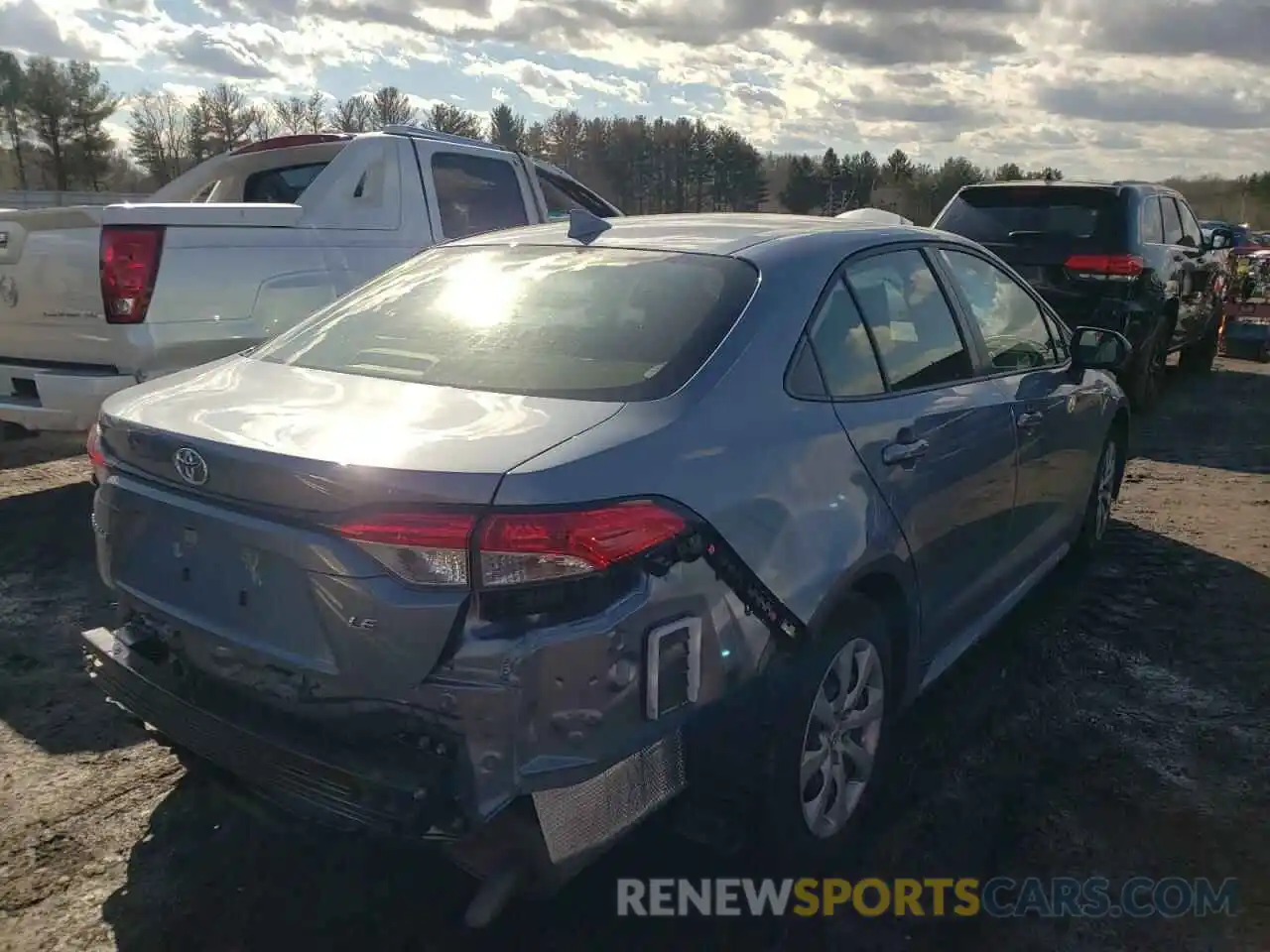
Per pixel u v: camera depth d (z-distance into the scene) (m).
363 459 2.12
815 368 2.79
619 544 2.09
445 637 2.04
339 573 2.11
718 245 3.02
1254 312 14.19
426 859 2.87
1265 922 2.67
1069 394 4.29
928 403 3.18
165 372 5.14
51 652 4.10
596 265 3.03
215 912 2.65
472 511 2.03
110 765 3.32
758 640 2.41
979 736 3.57
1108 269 8.15
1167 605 4.72
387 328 3.00
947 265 3.65
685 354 2.56
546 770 2.08
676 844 2.84
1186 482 6.89
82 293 5.07
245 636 2.32
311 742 2.25
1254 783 3.29
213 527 2.32
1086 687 3.93
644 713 2.17
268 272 5.61
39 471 6.78
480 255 3.36
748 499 2.38
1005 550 3.85
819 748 2.75
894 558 2.90
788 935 2.61
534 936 2.58
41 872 2.79
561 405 2.39
